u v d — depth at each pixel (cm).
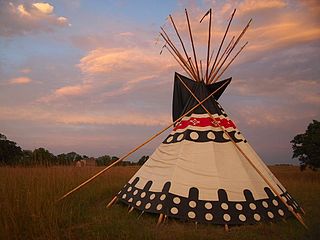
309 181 1447
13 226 480
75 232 502
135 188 659
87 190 801
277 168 2755
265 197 598
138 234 487
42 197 605
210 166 616
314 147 1834
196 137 663
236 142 677
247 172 622
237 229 530
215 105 726
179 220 565
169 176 616
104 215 594
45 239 466
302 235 514
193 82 760
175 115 798
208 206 563
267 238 496
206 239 488
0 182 670
